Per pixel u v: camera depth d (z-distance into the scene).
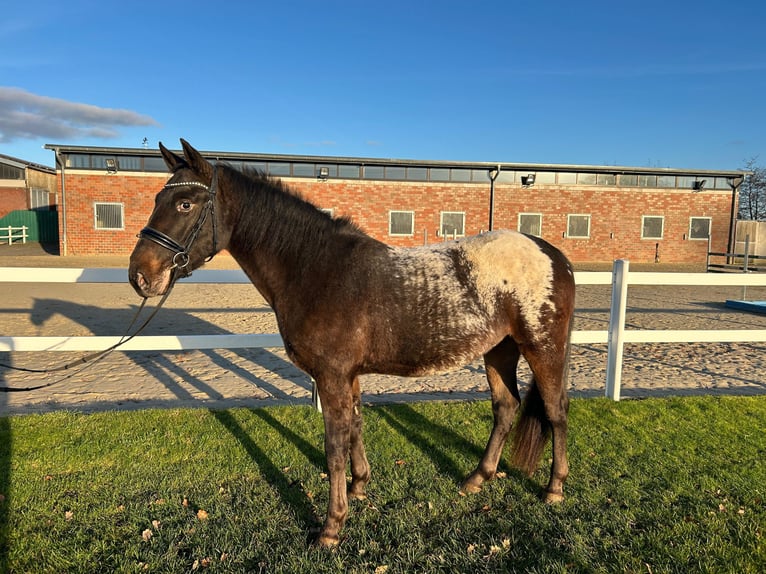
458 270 2.98
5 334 8.09
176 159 2.94
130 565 2.59
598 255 25.44
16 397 5.21
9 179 35.97
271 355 7.27
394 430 4.31
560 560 2.63
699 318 10.67
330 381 2.79
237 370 6.46
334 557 2.66
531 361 3.08
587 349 8.03
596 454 3.88
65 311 10.47
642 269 21.97
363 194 23.62
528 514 3.10
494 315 2.99
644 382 6.10
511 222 24.70
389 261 2.94
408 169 23.95
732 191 25.64
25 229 32.34
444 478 3.54
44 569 2.56
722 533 2.87
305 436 4.16
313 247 2.88
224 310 10.93
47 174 39.31
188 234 2.79
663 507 3.14
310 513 3.10
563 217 25.00
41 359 6.85
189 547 2.77
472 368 6.69
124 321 9.40
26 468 3.52
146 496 3.23
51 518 2.99
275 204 2.93
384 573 2.56
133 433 4.12
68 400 5.15
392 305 2.82
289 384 5.86
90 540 2.79
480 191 24.34
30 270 4.53
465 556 2.68
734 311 11.80
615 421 4.52
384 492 3.34
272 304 3.00
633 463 3.73
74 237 22.02
